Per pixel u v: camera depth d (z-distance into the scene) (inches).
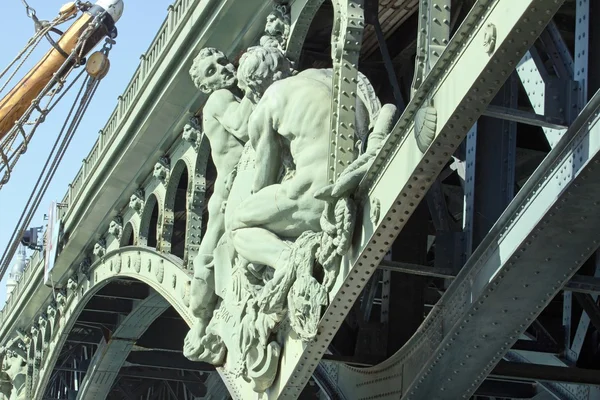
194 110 1118.4
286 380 795.4
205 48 990.4
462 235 727.1
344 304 705.6
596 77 600.7
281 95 774.5
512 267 614.5
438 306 713.0
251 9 961.5
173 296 1155.9
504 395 973.8
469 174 730.2
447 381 719.7
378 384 813.9
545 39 660.1
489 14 550.9
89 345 2150.6
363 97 745.0
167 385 2138.3
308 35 983.0
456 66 577.9
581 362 807.7
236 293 908.0
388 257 845.2
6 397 2282.2
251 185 871.7
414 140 616.1
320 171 749.3
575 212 569.6
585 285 666.8
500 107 581.3
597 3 607.5
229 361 914.7
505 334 669.9
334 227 693.9
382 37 853.2
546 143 875.4
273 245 786.2
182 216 1430.9
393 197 637.3
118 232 1453.0
